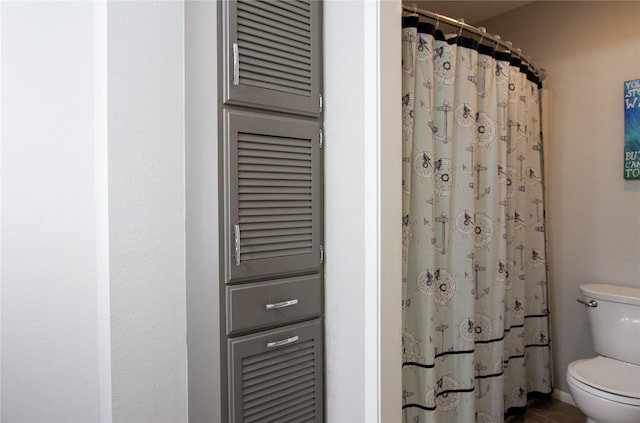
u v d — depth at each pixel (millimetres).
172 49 1391
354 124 1362
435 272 1813
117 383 1286
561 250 2479
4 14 1244
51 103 1313
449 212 1853
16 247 1272
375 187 1291
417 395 1719
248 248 1266
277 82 1336
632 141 2137
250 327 1271
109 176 1266
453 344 1869
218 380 1214
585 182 2361
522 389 2271
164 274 1377
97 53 1339
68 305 1345
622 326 2025
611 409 1692
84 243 1369
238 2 1241
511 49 2158
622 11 2188
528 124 2383
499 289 2064
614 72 2227
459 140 1889
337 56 1428
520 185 2311
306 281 1428
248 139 1269
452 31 2477
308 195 1434
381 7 1286
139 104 1322
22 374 1281
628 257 2195
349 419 1399
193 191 1350
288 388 1376
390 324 1325
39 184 1299
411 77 1679
